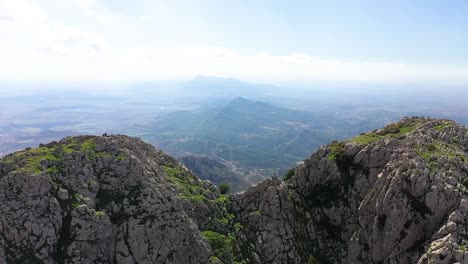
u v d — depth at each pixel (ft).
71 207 196.65
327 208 263.70
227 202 271.90
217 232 237.04
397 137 258.98
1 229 180.04
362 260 226.38
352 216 251.19
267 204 261.44
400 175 216.33
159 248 203.00
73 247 186.19
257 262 231.91
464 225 180.04
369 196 234.79
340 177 267.18
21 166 202.08
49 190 195.93
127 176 220.23
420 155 222.89
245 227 251.60
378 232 216.95
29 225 183.73
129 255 197.57
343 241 249.75
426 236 196.65
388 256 206.90
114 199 211.61
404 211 206.28
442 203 195.52
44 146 233.35
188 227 214.48
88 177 212.23
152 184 222.48
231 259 220.23
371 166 253.65
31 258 177.17
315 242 254.88
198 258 208.95
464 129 264.11
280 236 247.70
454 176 204.44
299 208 269.03
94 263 189.67
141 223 204.74
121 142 250.37
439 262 169.17
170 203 218.79
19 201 187.83
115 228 201.87
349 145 277.64
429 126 273.13
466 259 164.55
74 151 220.23
